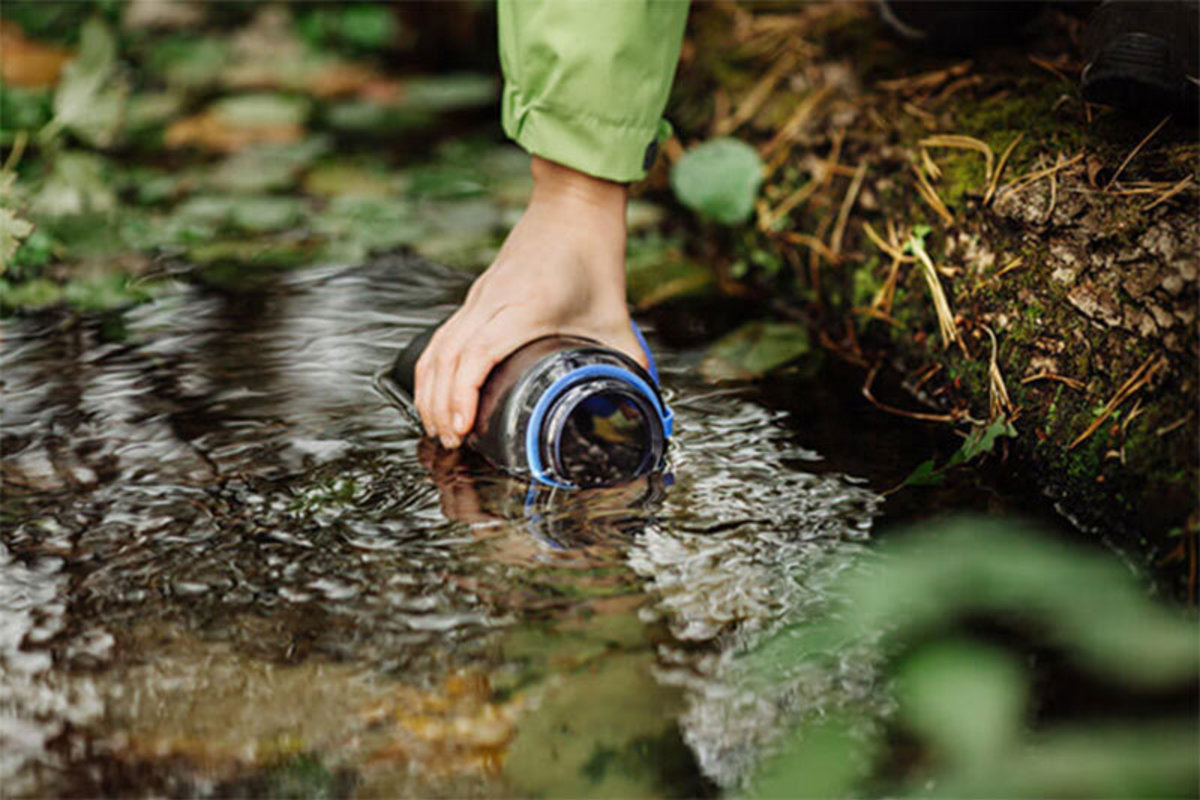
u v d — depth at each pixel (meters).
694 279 2.46
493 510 1.53
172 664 1.25
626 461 1.62
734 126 2.61
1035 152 1.85
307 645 1.28
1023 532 1.49
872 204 2.17
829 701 1.19
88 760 1.12
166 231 2.58
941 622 1.32
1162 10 1.68
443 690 1.21
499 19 1.64
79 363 1.98
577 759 1.12
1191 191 1.58
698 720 1.17
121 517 1.53
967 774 1.06
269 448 1.70
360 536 1.48
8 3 3.55
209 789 1.08
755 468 1.66
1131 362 1.49
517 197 2.84
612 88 1.59
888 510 1.55
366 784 1.09
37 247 2.36
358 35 3.92
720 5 2.94
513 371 1.60
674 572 1.40
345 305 2.23
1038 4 2.21
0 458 1.67
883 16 2.39
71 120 2.78
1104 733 1.14
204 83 3.68
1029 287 1.70
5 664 1.25
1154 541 1.38
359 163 3.07
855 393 1.94
